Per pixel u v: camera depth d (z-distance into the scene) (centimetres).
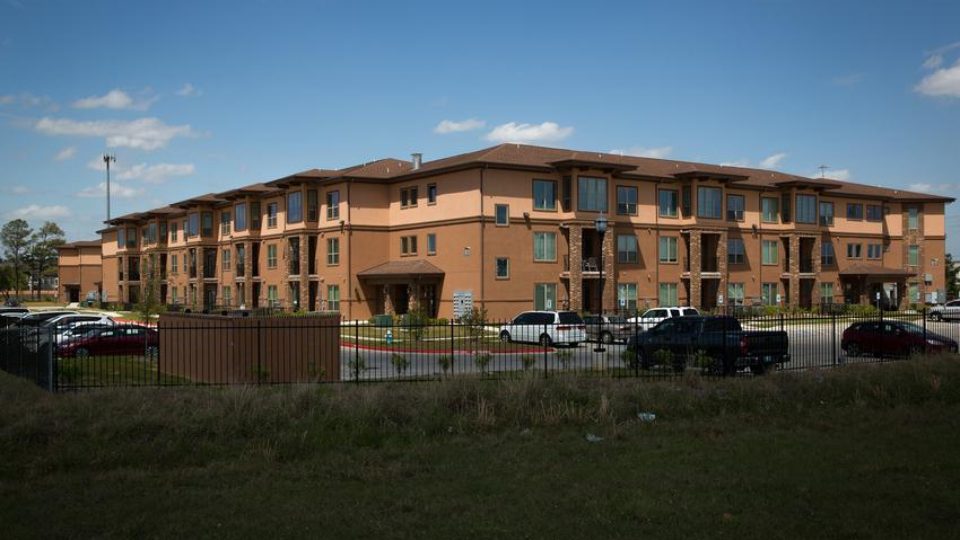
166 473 1080
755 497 958
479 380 1619
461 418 1367
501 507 925
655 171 5631
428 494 980
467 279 4819
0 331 2367
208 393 1426
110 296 9419
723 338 2027
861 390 1681
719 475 1062
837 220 6631
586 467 1111
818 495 964
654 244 5494
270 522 873
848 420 1447
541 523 866
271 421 1275
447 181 4994
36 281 12675
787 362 2312
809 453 1186
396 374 2231
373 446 1236
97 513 906
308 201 5669
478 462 1143
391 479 1054
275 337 2069
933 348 2658
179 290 7719
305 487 1016
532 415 1409
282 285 6097
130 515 901
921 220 7181
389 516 895
